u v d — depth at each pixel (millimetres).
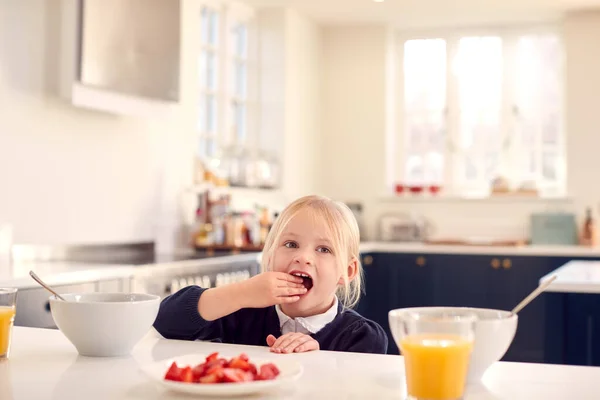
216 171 4621
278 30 5262
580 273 3012
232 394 804
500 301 4918
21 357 1035
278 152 5258
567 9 5258
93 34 3256
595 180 5266
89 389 837
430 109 5898
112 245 3682
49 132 3334
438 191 5707
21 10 3162
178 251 4199
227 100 4973
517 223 5457
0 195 3086
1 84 3080
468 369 845
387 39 5789
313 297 1295
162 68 3648
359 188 5797
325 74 5887
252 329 1424
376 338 1325
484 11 5375
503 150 5734
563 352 2805
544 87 5656
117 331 1023
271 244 1339
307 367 976
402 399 803
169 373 835
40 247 3268
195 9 4445
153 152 4059
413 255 5129
